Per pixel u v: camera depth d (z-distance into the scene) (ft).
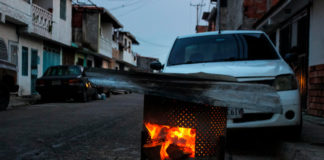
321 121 20.51
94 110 29.17
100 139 14.84
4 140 14.11
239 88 6.15
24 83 51.52
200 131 6.28
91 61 92.89
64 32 65.72
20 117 22.90
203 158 6.31
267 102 5.87
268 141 14.38
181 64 15.11
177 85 6.08
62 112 26.81
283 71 12.64
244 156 12.30
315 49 26.14
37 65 56.80
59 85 37.11
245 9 58.49
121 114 25.96
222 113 6.68
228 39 16.40
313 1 26.78
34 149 12.42
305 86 28.66
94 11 83.66
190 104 6.25
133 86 6.01
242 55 15.01
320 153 10.18
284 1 29.73
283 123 11.98
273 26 40.01
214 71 12.94
